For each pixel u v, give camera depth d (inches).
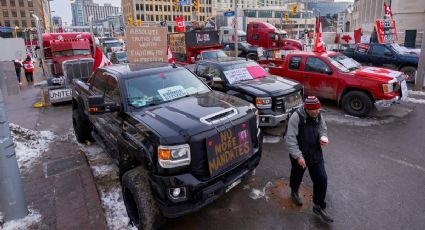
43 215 159.0
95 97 157.8
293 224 149.9
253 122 155.0
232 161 140.7
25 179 198.1
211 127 135.3
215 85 298.2
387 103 303.6
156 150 128.0
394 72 331.3
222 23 2098.9
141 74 185.5
